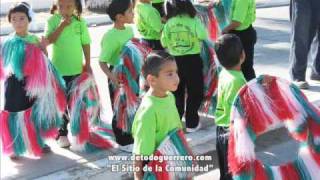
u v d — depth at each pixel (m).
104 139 5.39
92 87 5.31
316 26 7.05
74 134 5.25
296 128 3.79
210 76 5.79
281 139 5.80
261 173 3.75
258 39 11.22
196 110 5.75
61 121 5.14
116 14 5.22
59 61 5.25
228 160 3.93
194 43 5.53
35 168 4.96
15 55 4.94
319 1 6.91
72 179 4.76
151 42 6.23
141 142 3.66
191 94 5.68
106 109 6.47
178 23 5.51
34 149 5.05
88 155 5.22
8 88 5.03
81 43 5.36
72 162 5.07
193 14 5.54
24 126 5.00
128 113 5.27
